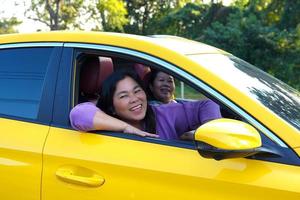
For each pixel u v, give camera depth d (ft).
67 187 9.18
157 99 11.85
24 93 10.27
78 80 10.05
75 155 9.20
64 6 125.90
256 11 114.62
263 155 8.14
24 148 9.63
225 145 7.74
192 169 8.40
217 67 9.39
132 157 8.84
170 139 9.21
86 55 10.06
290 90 10.48
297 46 103.96
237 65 10.27
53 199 9.30
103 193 8.91
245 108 8.47
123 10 134.41
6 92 10.49
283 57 104.63
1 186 9.77
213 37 108.27
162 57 9.20
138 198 8.66
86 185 9.03
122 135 9.21
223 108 9.51
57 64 10.06
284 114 8.71
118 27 136.36
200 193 8.30
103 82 10.38
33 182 9.48
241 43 105.81
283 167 7.99
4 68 10.66
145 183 8.64
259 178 7.99
